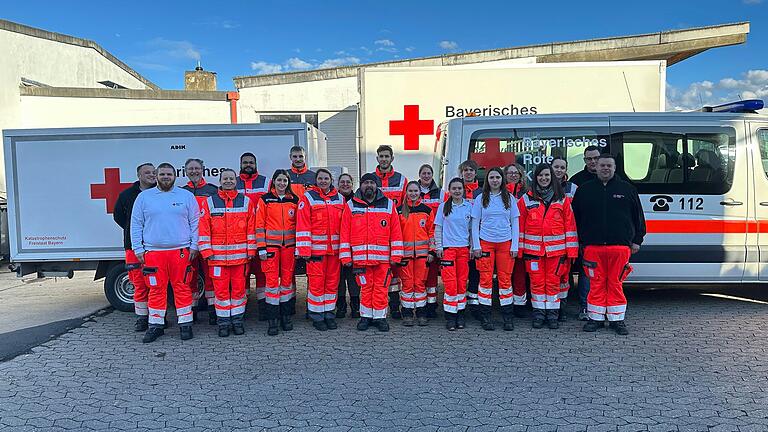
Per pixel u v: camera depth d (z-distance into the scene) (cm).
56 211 650
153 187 546
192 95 1312
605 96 905
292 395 401
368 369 452
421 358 477
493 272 570
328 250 559
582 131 612
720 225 599
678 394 391
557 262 544
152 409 381
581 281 586
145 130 645
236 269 550
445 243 551
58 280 914
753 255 599
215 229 540
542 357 473
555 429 342
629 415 359
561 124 614
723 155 602
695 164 602
